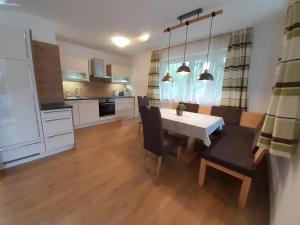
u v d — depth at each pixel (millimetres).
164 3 2064
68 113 2510
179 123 2072
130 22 2682
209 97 3475
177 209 1419
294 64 865
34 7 2211
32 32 2555
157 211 1392
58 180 1785
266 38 2615
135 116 5617
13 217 1279
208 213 1383
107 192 1612
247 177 1380
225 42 3117
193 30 2961
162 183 1794
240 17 2438
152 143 1963
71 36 3418
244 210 1423
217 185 1779
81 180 1799
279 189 1237
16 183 1708
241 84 2900
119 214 1348
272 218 1222
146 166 2158
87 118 4145
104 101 4527
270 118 1037
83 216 1312
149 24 2754
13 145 1994
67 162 2203
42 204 1424
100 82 4922
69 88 4242
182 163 2273
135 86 5480
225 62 3080
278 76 988
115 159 2338
